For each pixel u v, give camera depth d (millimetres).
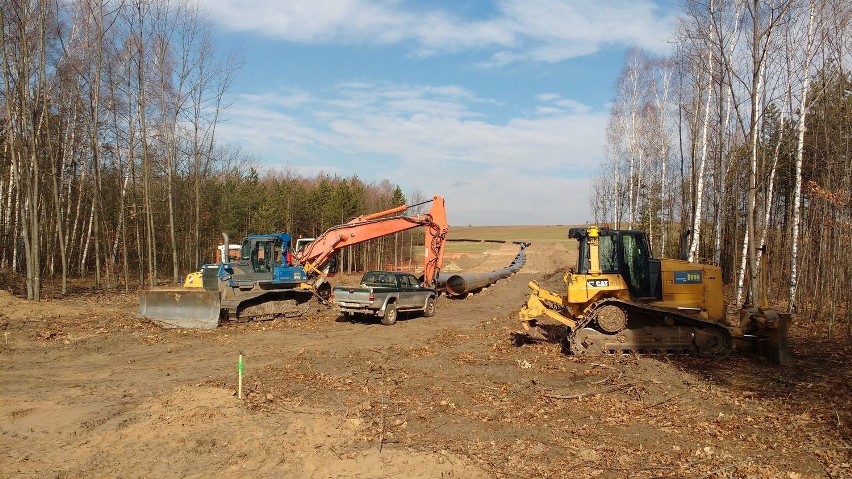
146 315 17562
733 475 6055
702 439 7188
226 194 45688
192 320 17047
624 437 7273
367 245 49188
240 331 16672
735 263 22656
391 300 18562
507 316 19953
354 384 10031
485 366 11508
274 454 6691
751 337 12031
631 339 12266
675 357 11984
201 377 10938
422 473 6117
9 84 21297
